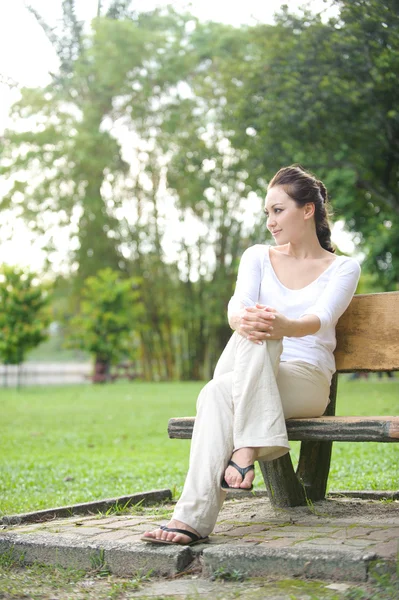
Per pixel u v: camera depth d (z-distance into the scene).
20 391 25.81
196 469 3.41
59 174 31.94
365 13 10.61
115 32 26.89
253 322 3.46
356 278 3.98
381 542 3.25
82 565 3.40
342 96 14.65
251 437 3.36
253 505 4.48
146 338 34.06
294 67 14.57
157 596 2.94
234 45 26.31
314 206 4.07
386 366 4.02
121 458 8.30
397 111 14.50
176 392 21.81
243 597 2.86
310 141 16.84
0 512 4.88
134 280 31.03
